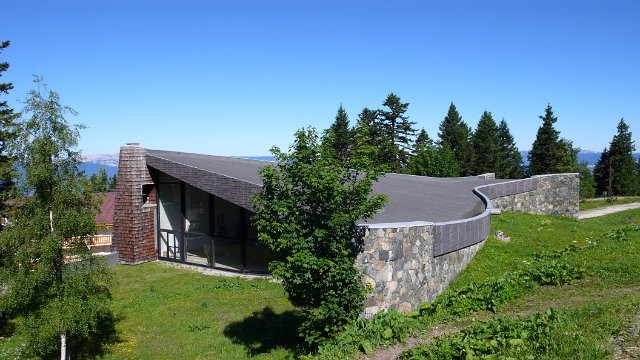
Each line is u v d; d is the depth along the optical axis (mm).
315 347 8648
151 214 18438
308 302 8188
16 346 10367
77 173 8445
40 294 8289
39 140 7871
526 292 9430
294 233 7660
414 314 8789
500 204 22641
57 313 8078
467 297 9266
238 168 18609
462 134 63000
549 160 62312
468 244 13047
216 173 15391
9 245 7926
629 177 66875
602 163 69562
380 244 9648
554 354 5656
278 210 7621
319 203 7770
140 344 9883
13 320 11867
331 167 7863
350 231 8750
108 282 8922
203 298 12828
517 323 7008
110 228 23469
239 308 11828
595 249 12695
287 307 11742
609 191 65688
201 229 17422
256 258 15992
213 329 10500
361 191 7891
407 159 52688
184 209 17828
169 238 18328
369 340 7531
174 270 16703
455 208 17656
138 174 17906
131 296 13414
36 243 7973
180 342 9875
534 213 25469
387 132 53875
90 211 8500
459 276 12375
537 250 14289
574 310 7199
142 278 15562
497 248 14398
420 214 15258
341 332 8258
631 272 9953
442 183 27953
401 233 10125
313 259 7508
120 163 17891
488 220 15312
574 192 27469
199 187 15898
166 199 18438
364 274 9172
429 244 11070
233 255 16547
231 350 9305
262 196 8125
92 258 8586
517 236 16109
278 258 8227
